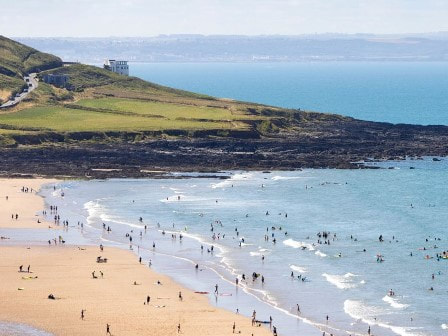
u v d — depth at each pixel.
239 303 148.50
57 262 175.00
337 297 152.62
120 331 130.12
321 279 165.38
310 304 148.25
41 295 149.75
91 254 183.25
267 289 158.00
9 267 169.75
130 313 140.00
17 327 131.25
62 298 148.25
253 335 129.75
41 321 134.50
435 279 164.62
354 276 167.12
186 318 138.00
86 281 160.38
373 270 172.00
